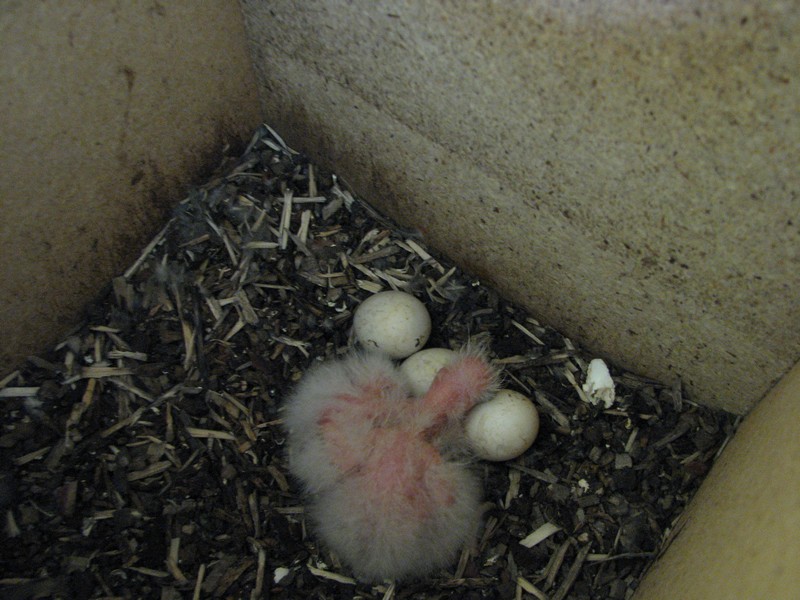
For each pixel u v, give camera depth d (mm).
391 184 289
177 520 249
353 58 248
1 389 263
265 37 271
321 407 245
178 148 283
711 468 256
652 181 203
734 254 204
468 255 289
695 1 161
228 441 263
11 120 214
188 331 278
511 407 245
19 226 234
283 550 247
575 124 205
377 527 223
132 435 261
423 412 240
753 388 245
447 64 221
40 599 232
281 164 313
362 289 291
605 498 257
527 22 191
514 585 243
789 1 149
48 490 249
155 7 237
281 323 283
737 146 179
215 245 293
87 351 274
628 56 179
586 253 242
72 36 217
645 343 260
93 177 252
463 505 234
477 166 247
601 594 241
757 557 166
